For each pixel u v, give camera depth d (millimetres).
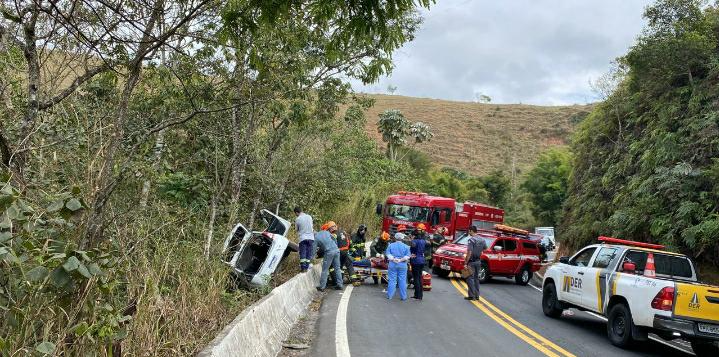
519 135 98125
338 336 9023
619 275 10484
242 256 11859
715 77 18672
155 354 5336
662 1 20312
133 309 5309
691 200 16844
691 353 10438
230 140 12523
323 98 14555
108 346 4391
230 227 11211
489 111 111688
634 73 22281
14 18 4652
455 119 107312
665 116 19547
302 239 13438
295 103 12461
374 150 32094
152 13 5406
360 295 13875
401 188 36656
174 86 8156
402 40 4848
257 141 13922
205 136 11609
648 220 18578
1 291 3521
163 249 7090
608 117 25688
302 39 8375
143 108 8562
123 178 5926
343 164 21922
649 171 19297
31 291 3779
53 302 3969
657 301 9344
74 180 5047
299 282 11742
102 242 5184
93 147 5250
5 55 5195
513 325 11211
